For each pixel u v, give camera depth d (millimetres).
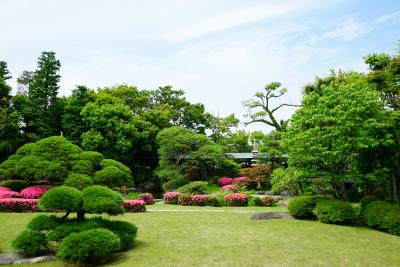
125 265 8242
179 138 27172
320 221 14125
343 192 15734
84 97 31391
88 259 8398
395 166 15828
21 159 17312
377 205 13117
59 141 18078
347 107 13641
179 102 36906
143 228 12688
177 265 8289
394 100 15984
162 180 29516
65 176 17859
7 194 17609
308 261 8711
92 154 18031
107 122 28484
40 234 9070
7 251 9328
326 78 20984
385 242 10961
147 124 31344
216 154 27438
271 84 36469
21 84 38406
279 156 27828
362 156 15438
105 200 9242
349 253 9547
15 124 27109
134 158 33688
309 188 18656
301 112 15492
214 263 8484
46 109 31547
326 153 14062
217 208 19625
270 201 21031
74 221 9508
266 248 10000
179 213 16719
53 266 8164
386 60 16516
